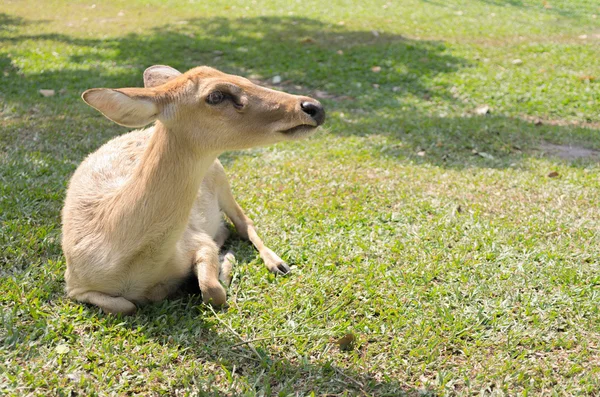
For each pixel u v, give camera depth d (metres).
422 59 10.39
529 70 9.80
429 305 3.72
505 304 3.72
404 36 12.46
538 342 3.39
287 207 5.07
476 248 4.39
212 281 3.68
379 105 8.30
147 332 3.44
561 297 3.76
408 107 8.27
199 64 10.05
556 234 4.64
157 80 3.74
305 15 14.41
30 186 5.12
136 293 3.62
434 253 4.34
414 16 14.81
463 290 3.88
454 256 4.29
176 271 3.71
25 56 9.97
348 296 3.80
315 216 4.93
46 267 4.01
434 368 3.21
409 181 5.69
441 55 10.70
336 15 14.60
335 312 3.66
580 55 10.72
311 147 6.56
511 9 16.55
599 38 12.63
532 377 3.11
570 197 5.32
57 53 10.30
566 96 8.57
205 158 3.28
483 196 5.38
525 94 8.68
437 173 5.91
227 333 3.48
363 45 11.39
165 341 3.40
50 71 9.16
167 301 3.73
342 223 4.78
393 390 3.04
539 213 5.03
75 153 6.02
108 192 3.74
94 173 4.00
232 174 5.76
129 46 10.97
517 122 7.50
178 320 3.61
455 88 9.00
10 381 3.01
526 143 6.83
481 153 6.45
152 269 3.50
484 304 3.73
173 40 11.50
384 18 14.41
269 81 9.41
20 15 14.07
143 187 3.28
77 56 10.14
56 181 5.26
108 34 12.11
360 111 8.10
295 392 3.03
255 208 5.06
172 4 15.71
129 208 3.34
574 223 4.83
